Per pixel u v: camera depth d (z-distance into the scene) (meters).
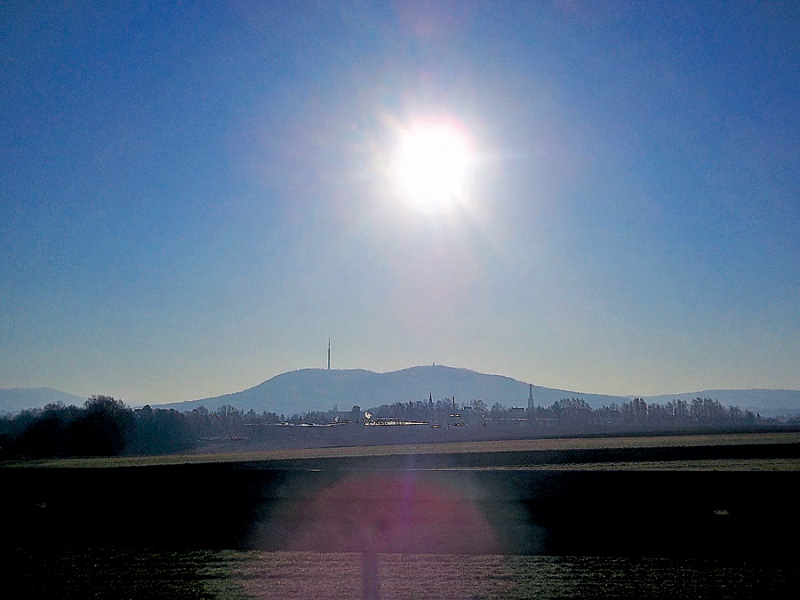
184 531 34.59
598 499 36.50
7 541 33.09
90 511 38.22
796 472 36.44
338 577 25.66
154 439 105.06
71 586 25.52
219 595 23.75
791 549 28.73
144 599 23.67
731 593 23.23
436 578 25.23
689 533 31.28
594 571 26.03
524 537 31.73
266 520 36.16
